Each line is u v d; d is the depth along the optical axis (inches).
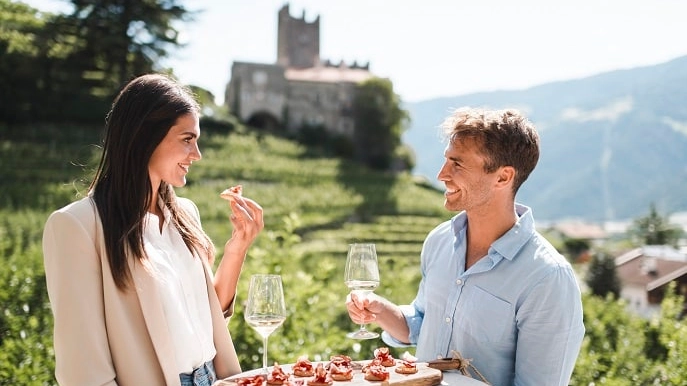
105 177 83.1
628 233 2050.9
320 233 1285.7
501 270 92.1
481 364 92.9
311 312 198.2
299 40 2997.0
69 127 1528.1
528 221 94.1
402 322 104.3
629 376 179.5
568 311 89.7
